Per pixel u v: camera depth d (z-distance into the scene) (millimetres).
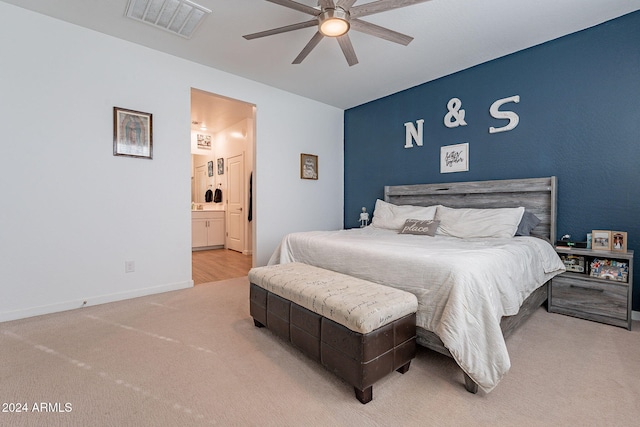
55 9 2311
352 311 1403
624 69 2377
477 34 2605
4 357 1733
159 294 2982
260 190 3832
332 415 1293
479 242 2373
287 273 2074
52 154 2424
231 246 6020
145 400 1375
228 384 1511
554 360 1740
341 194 4836
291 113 4109
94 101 2611
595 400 1382
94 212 2631
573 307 2424
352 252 2129
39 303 2389
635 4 2211
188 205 3213
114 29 2580
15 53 2270
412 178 3891
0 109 2219
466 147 3334
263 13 2342
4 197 2240
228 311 2539
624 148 2398
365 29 2066
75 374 1573
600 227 2520
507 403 1369
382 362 1433
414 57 3037
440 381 1552
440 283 1590
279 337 2061
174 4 2246
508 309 1651
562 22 2441
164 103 3006
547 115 2773
